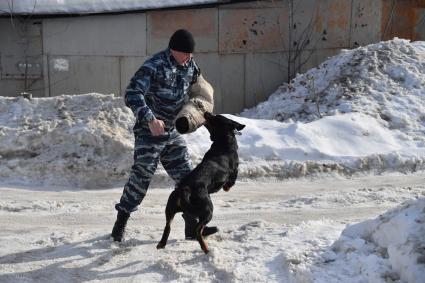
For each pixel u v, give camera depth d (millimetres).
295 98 13641
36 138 8953
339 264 4734
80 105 9688
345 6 16359
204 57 15906
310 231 5734
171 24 15680
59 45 15516
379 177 8750
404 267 4199
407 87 12625
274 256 5145
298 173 8812
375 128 10164
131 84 5277
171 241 5852
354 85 12883
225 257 5227
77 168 8578
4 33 15414
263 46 16188
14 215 6965
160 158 5801
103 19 15516
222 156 5504
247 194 7949
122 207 5738
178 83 5496
